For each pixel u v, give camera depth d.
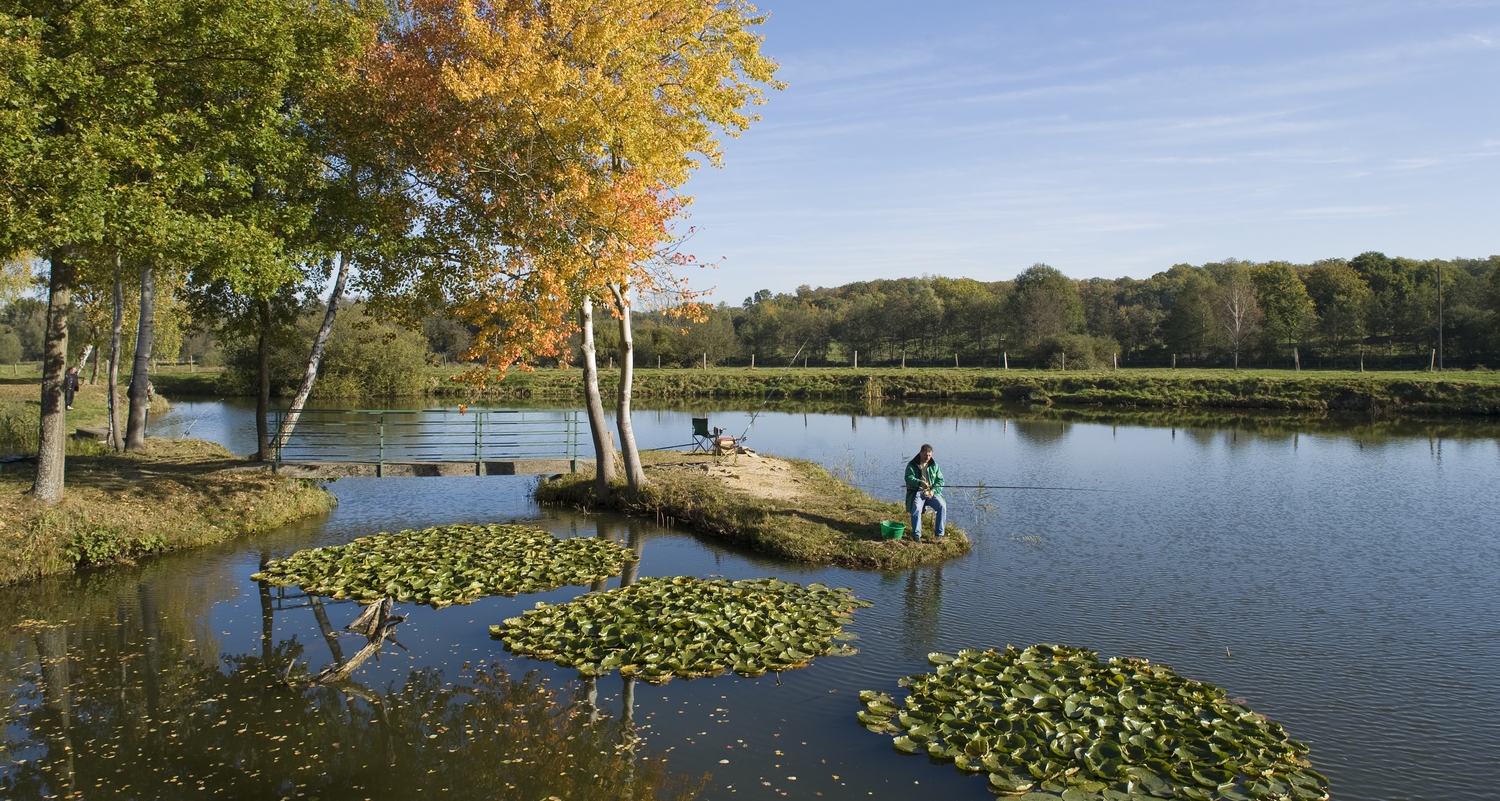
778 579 11.57
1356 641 9.27
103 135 9.88
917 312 74.81
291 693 8.20
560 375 54.12
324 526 15.48
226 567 12.59
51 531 12.26
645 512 16.17
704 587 10.92
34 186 9.78
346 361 47.06
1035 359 61.19
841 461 22.69
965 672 8.10
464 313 14.60
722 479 17.59
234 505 14.96
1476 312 54.69
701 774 6.61
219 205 12.57
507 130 13.60
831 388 49.28
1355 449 25.00
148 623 10.23
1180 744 6.61
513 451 24.81
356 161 15.06
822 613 10.05
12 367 65.88
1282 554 12.98
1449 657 8.82
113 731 7.45
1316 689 8.03
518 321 14.18
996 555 13.00
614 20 13.31
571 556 12.74
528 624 9.72
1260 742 6.66
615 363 65.00
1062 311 67.88
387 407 41.12
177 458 18.38
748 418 35.91
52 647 9.45
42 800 6.29
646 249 13.91
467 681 8.43
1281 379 41.78
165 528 13.48
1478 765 6.62
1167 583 11.49
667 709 7.73
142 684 8.46
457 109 13.70
